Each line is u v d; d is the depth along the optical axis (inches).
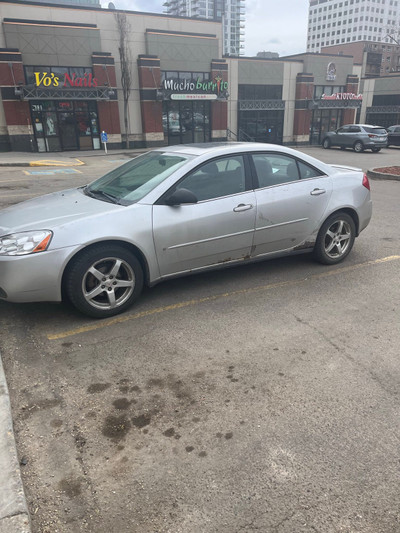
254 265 213.6
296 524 78.5
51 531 77.5
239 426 103.7
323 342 141.3
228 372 125.3
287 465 92.0
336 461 93.0
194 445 97.8
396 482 87.7
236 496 84.6
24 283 139.9
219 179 172.4
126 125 1032.2
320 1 7022.6
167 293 179.8
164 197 160.4
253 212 176.1
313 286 186.9
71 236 143.6
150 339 143.5
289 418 106.2
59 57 940.0
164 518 80.0
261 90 1234.0
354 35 6540.4
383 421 105.0
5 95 908.6
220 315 160.2
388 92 1637.6
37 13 919.0
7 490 81.4
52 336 145.3
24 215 158.7
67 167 703.7
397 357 132.5
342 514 80.5
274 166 186.4
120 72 1013.8
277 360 131.3
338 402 112.0
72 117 987.3
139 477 89.4
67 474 90.0
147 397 114.5
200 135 1154.0
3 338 143.9
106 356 133.6
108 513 81.2
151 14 1023.0
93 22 965.8
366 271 204.4
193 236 164.7
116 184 177.9
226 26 6279.5
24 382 120.5
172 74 1080.2
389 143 1170.6
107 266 154.1
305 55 1261.1
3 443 93.1
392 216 320.2
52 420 105.8
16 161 756.6
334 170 207.2
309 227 195.3
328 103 1315.2
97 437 100.4
